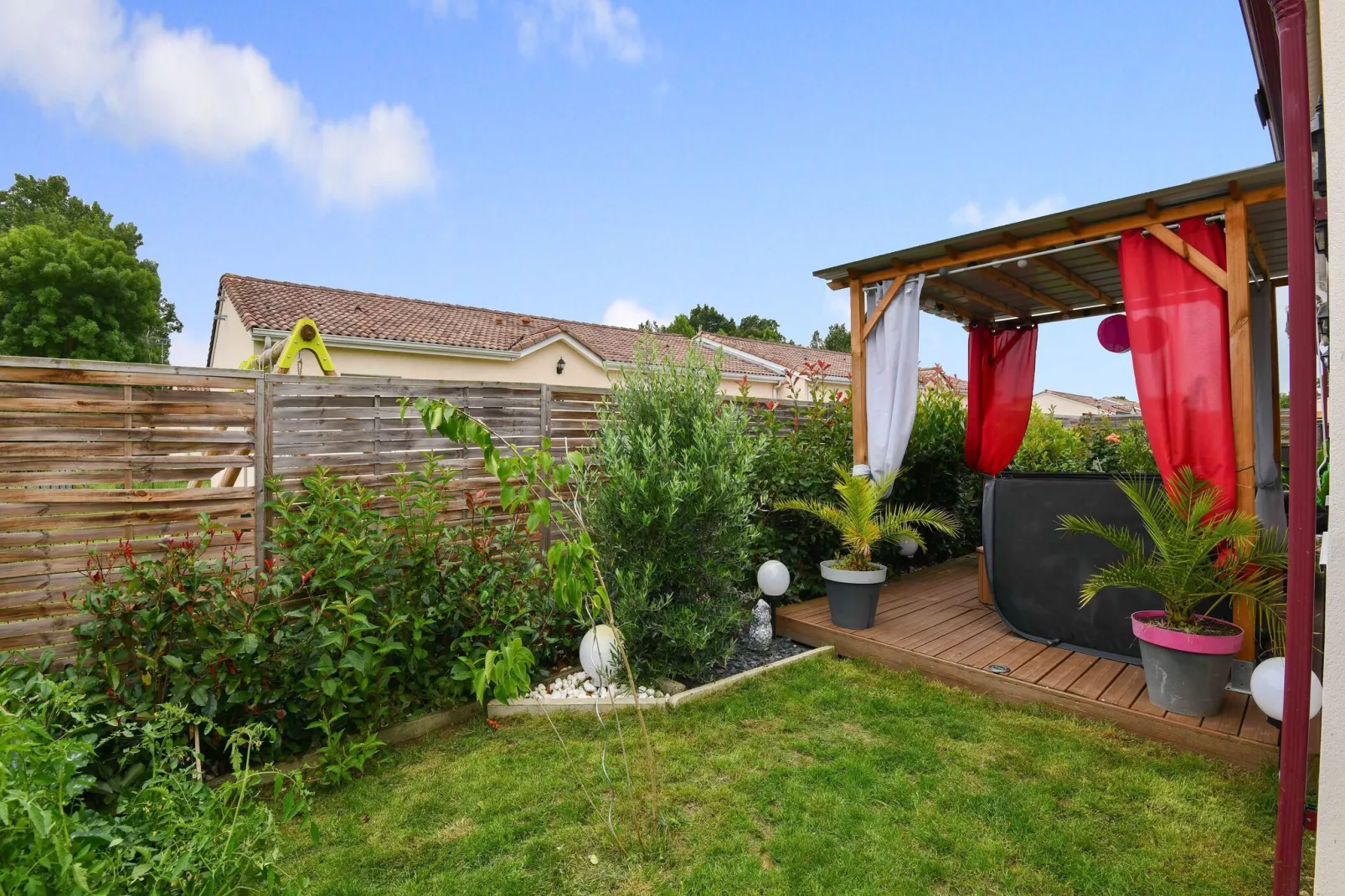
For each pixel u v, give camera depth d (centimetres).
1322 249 231
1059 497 402
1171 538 299
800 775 274
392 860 224
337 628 299
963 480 693
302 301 1304
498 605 357
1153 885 207
